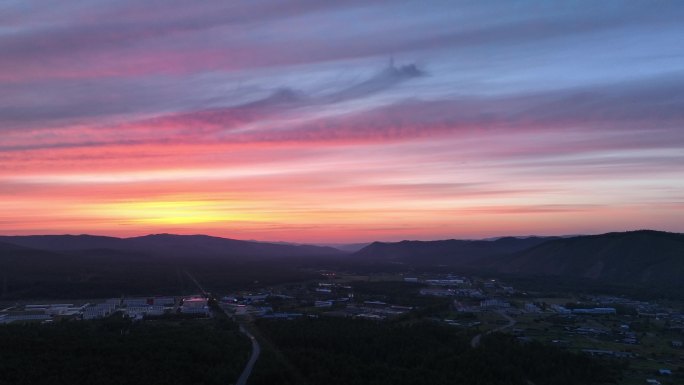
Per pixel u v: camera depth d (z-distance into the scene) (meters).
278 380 151.12
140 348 166.25
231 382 150.25
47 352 158.88
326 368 159.00
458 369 162.62
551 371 166.88
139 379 142.62
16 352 157.88
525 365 169.88
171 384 141.75
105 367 149.12
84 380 139.75
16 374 140.62
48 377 140.25
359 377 152.00
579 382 159.00
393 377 151.88
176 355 162.00
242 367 162.88
